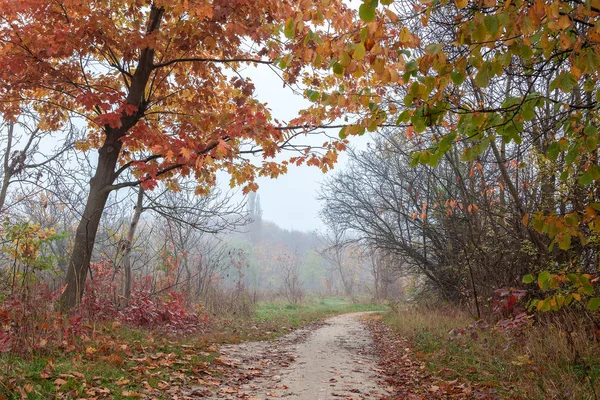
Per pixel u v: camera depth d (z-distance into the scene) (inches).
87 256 317.7
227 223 443.5
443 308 599.5
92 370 197.8
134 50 321.4
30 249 292.7
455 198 516.1
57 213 539.5
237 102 328.8
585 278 140.9
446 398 206.4
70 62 338.0
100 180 327.9
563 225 137.3
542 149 287.3
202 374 234.8
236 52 351.3
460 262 520.4
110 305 336.8
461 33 125.1
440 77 132.0
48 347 212.7
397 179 717.3
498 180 383.2
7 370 171.5
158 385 194.4
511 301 251.0
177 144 303.1
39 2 269.6
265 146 325.4
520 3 111.1
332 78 330.0
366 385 231.0
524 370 237.0
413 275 771.4
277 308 876.6
